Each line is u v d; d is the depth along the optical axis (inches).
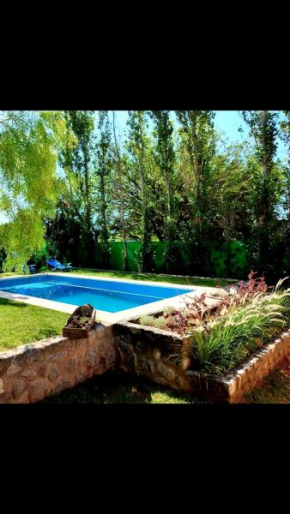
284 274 361.4
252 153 417.1
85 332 136.6
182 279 425.4
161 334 136.9
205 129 466.9
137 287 398.3
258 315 158.9
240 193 544.7
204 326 139.0
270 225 369.7
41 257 540.4
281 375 153.5
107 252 571.8
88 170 575.2
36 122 186.7
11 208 189.0
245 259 433.1
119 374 149.6
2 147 174.9
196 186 470.3
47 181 191.9
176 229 486.6
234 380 123.3
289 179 361.7
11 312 225.6
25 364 117.5
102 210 568.4
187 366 133.1
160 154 493.7
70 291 433.7
